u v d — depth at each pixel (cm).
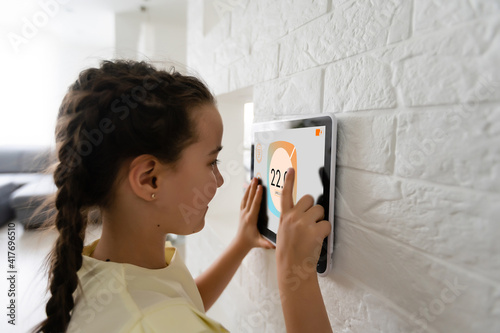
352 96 44
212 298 67
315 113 53
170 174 45
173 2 249
